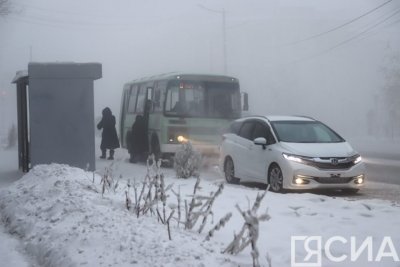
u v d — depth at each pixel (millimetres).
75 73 15594
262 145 13391
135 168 18484
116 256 6566
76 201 9250
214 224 8180
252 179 13828
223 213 9055
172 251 6344
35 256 7699
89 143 15672
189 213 7574
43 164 14102
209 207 7422
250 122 14602
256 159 13609
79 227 7887
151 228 7355
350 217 8781
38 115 15547
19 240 8695
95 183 11352
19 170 18625
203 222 7438
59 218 8680
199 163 14008
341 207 9641
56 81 15609
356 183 12500
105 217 8086
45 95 15562
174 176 14500
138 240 6824
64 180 11164
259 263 6238
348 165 12445
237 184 14773
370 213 9055
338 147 12812
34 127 15547
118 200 9469
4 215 10375
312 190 13094
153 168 10398
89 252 6891
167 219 7668
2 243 8516
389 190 13602
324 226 8125
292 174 12227
